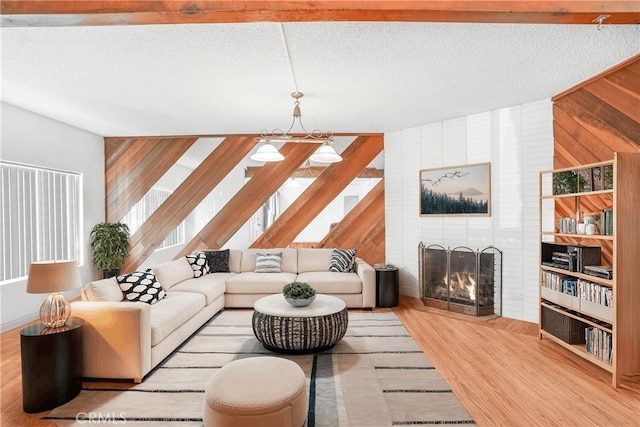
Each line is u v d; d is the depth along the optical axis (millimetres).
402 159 5414
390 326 4051
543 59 3020
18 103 4125
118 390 2613
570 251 3244
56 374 2396
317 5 2043
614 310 2645
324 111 4523
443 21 2209
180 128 5414
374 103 4195
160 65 3127
